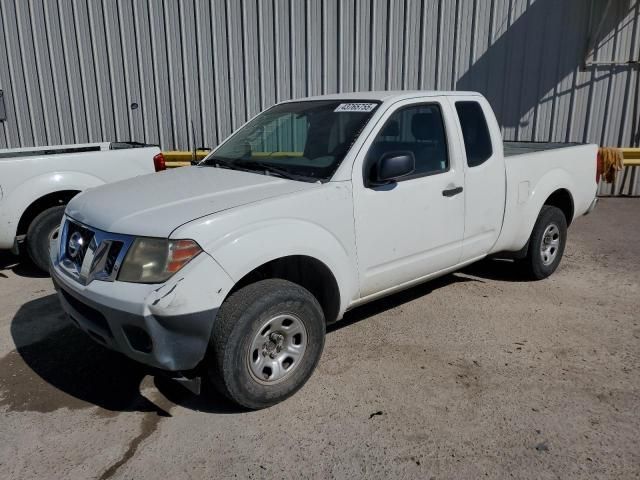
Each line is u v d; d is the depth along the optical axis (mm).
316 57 8914
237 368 2994
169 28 8797
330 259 3404
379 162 3535
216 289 2863
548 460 2766
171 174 3998
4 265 6148
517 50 8977
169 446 2918
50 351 4027
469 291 5125
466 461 2768
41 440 2982
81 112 9117
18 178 5270
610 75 9148
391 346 4012
